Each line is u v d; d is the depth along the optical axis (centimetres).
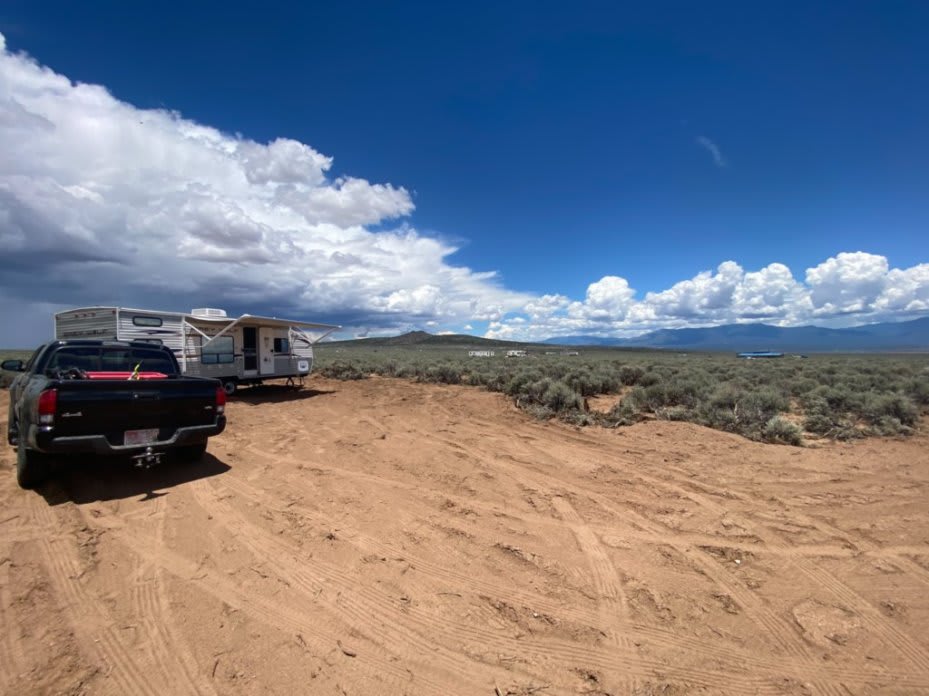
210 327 1566
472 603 362
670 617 352
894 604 372
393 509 552
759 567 430
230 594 366
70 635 312
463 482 659
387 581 391
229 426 1048
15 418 730
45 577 386
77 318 1455
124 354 731
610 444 897
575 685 281
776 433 938
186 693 265
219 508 541
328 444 873
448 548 455
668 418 1125
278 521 507
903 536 496
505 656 304
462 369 2395
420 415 1221
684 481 674
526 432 1005
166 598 359
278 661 293
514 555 445
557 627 336
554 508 568
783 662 306
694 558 445
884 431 1002
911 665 304
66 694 261
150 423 607
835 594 387
